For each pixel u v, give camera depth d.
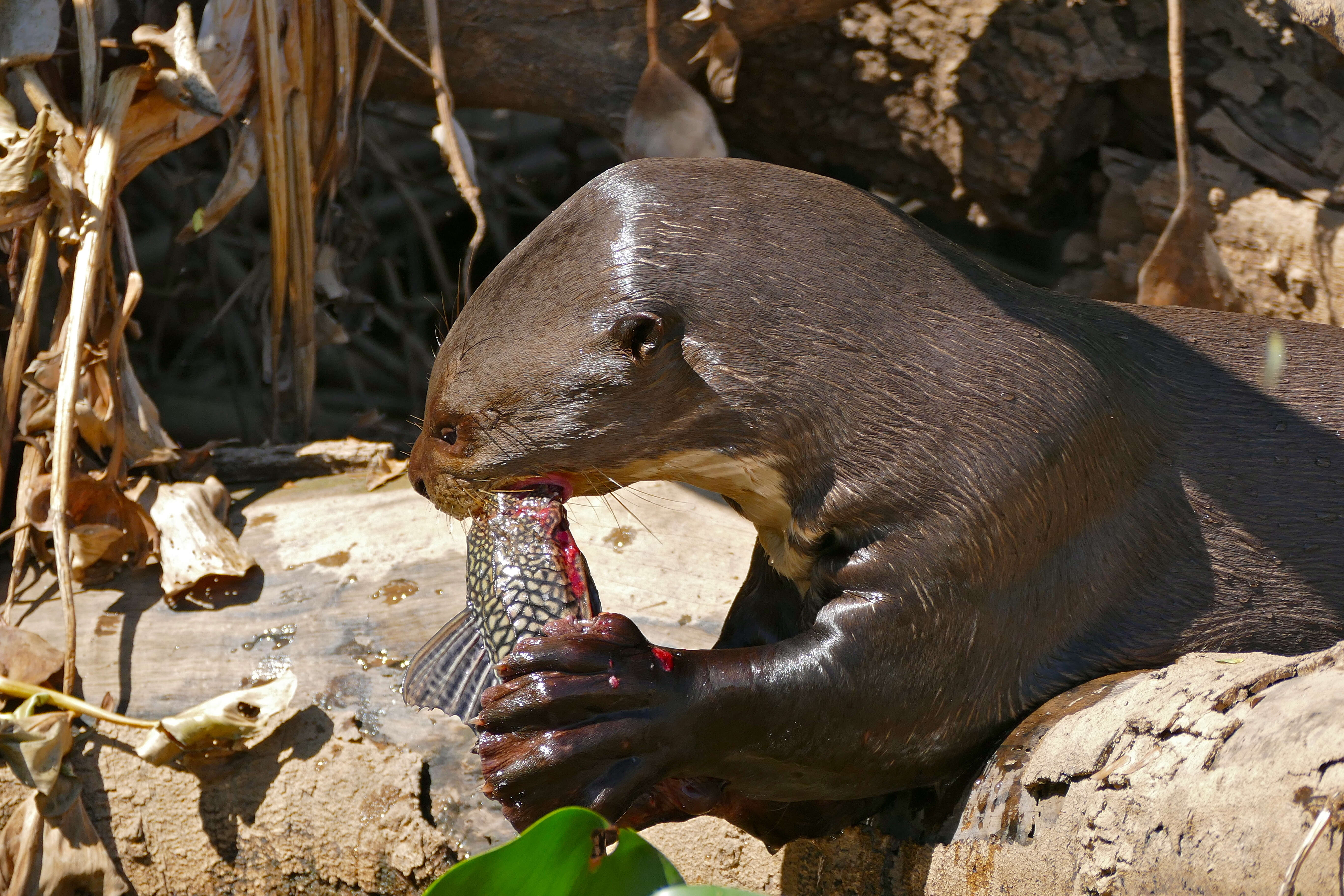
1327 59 10.25
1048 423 6.04
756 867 6.93
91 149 8.85
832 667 5.75
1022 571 5.98
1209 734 4.69
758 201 6.29
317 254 10.91
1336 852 3.99
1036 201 11.73
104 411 9.00
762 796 6.11
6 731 7.43
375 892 7.41
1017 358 6.15
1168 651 6.32
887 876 6.31
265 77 9.59
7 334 9.63
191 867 7.67
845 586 6.01
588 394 6.15
